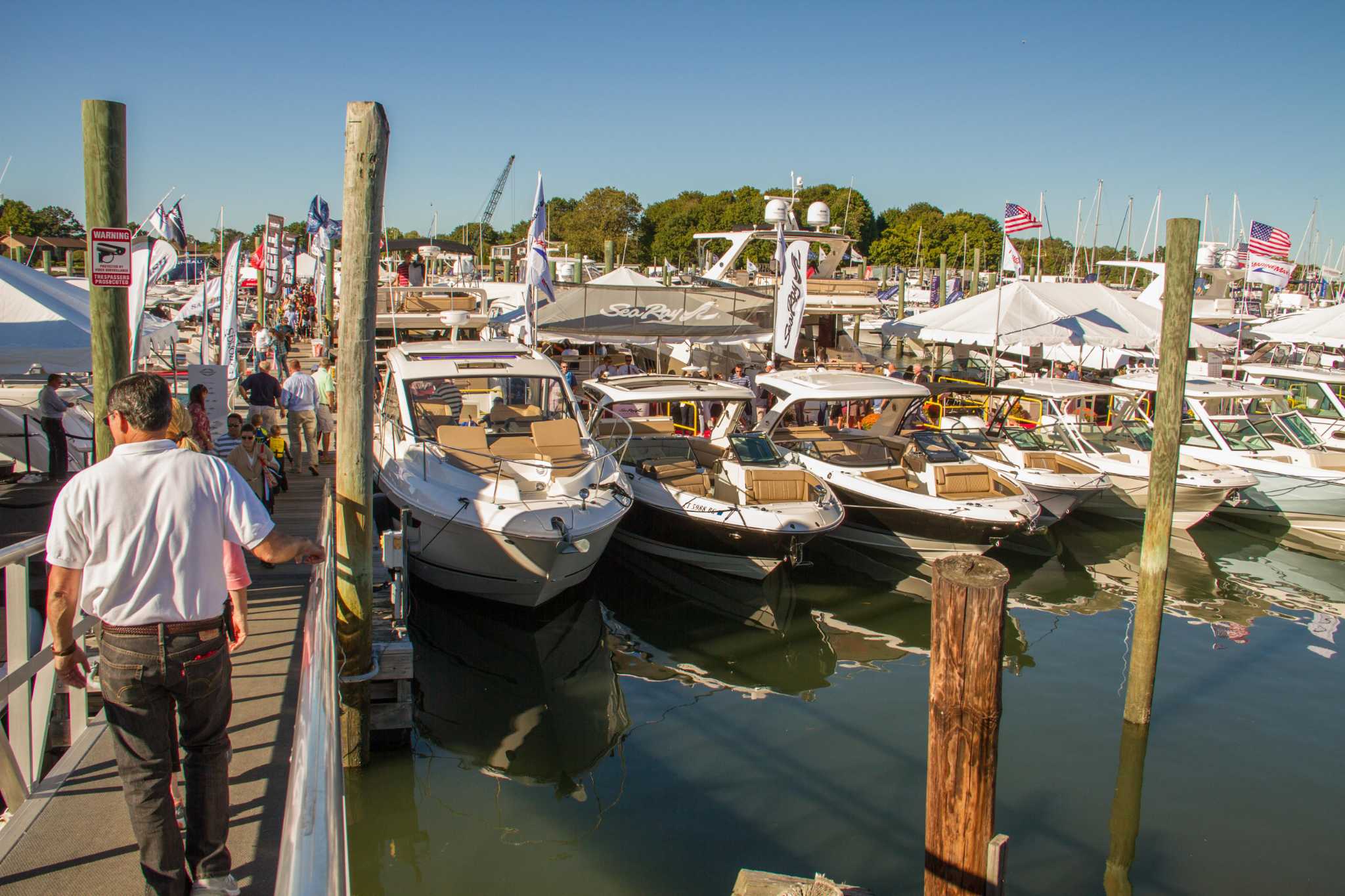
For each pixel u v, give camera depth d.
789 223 20.97
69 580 2.98
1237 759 7.13
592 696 8.29
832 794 6.54
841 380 13.51
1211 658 9.24
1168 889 5.52
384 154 5.54
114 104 4.82
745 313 18.48
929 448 12.64
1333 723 7.79
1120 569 12.54
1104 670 8.92
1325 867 5.76
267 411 12.93
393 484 9.52
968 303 20.92
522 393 11.30
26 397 16.12
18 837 3.66
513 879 5.54
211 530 3.11
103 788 4.04
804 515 10.69
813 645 9.66
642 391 12.31
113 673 3.02
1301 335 19.12
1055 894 5.47
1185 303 7.26
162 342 18.58
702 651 9.46
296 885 1.88
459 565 9.23
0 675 3.75
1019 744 7.35
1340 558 13.10
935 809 3.96
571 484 9.40
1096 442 14.74
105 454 5.02
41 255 54.97
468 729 7.58
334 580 5.23
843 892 4.05
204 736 3.24
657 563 11.71
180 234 16.75
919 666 9.08
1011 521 11.09
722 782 6.71
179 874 3.15
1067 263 68.75
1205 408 15.23
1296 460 14.02
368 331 5.74
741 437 11.88
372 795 6.42
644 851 5.83
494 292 21.58
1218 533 14.37
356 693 6.33
